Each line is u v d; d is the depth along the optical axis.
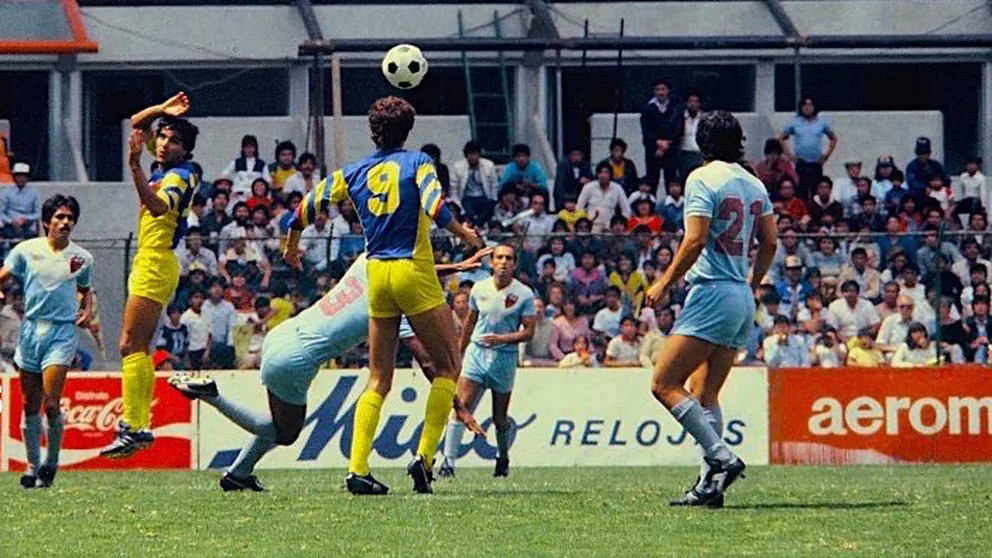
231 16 47.03
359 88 48.16
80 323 23.86
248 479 20.81
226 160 45.28
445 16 47.72
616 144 42.25
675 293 34.41
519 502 18.81
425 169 19.06
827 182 41.47
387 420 30.78
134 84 48.19
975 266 34.56
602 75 49.06
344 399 30.72
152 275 22.30
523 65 47.44
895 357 34.72
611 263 34.59
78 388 30.44
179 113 22.19
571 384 31.56
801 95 50.19
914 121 47.75
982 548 15.52
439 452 31.17
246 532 16.58
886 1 48.91
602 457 31.53
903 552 15.24
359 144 45.88
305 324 20.03
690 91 49.09
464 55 46.25
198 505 18.80
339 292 20.02
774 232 18.31
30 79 47.22
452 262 34.00
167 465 30.62
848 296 34.91
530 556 14.97
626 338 34.28
